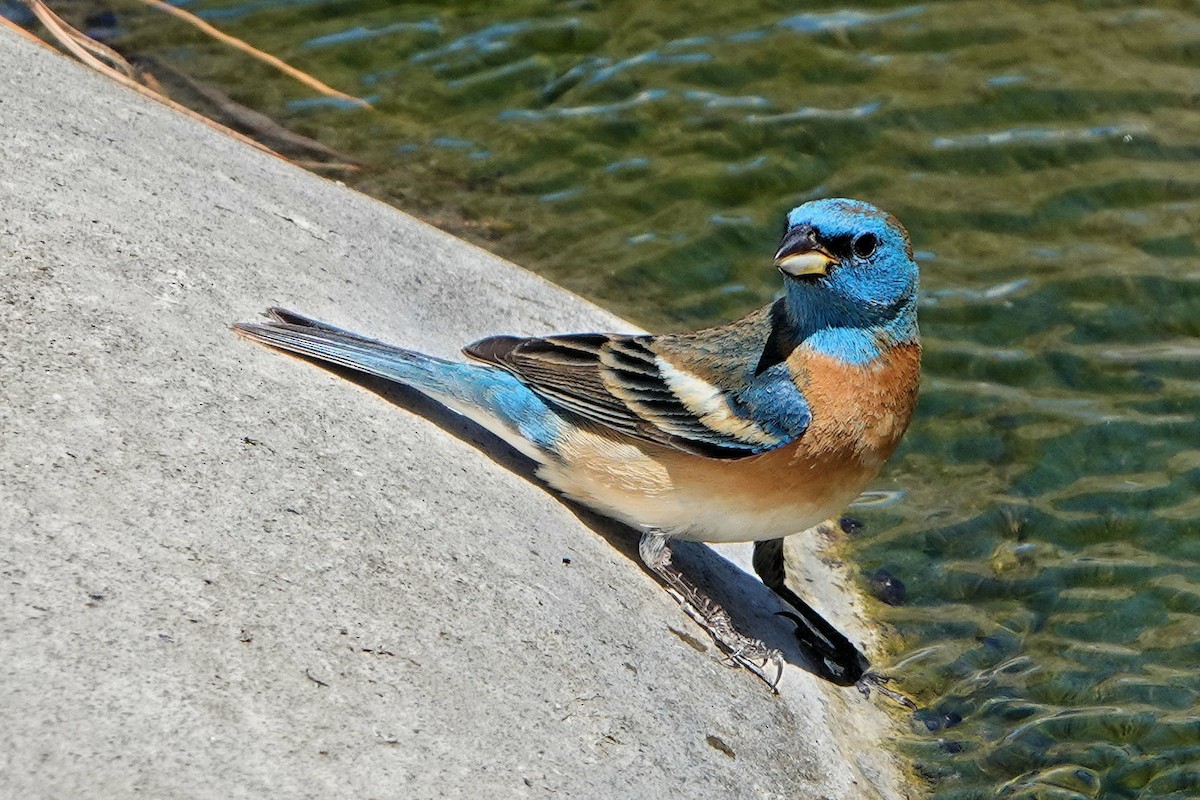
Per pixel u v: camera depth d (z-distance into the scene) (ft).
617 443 33.01
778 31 61.77
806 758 31.01
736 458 32.40
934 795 33.45
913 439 45.70
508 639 27.25
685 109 57.77
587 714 26.73
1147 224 53.01
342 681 23.97
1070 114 57.62
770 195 54.34
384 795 22.16
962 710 36.24
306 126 54.90
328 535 27.14
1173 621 39.24
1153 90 58.75
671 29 61.82
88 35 57.52
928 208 53.78
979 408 46.62
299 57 58.29
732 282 50.83
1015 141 56.44
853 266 32.48
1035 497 43.62
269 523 26.66
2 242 30.71
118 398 27.99
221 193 38.70
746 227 52.90
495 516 31.30
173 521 25.58
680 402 32.86
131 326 30.32
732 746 29.22
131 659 22.41
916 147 56.34
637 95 58.23
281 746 22.17
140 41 57.82
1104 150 55.98
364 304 37.42
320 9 61.00
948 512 43.24
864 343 33.14
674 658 30.99
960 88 58.90
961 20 62.39
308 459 29.14
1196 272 51.01
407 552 27.94
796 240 32.65
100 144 37.27
